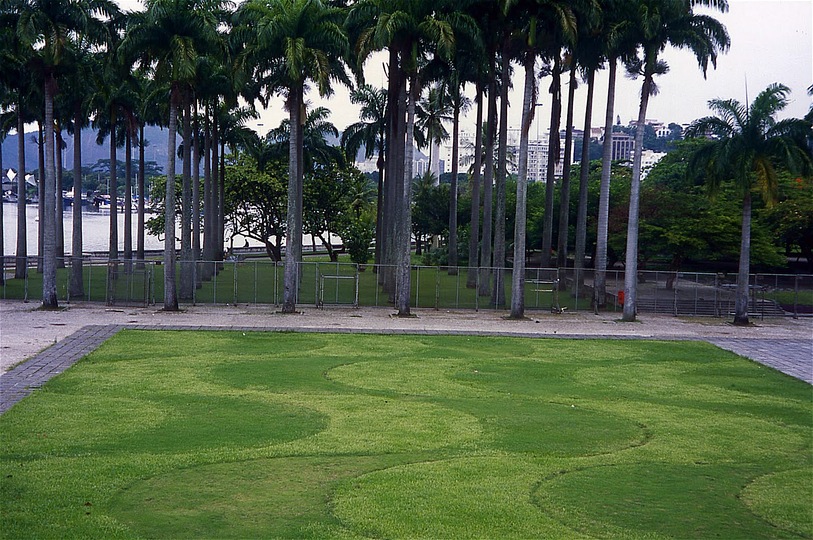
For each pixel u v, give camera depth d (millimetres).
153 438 17531
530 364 28500
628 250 42969
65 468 15258
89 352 28000
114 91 50688
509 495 14430
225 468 15594
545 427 19531
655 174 80375
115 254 54344
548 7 40625
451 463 16297
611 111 46062
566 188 59219
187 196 49562
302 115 47500
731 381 26516
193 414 19797
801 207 56688
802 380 26984
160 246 130625
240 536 12219
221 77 47094
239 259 80188
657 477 15867
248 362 27141
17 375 23688
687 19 41281
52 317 36906
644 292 52781
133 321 36438
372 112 63688
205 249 59469
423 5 39812
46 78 39656
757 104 41562
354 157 68500
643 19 40219
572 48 45156
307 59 39281
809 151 42281
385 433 18484
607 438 18734
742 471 16484
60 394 21500
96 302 43344
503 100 45656
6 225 155250
